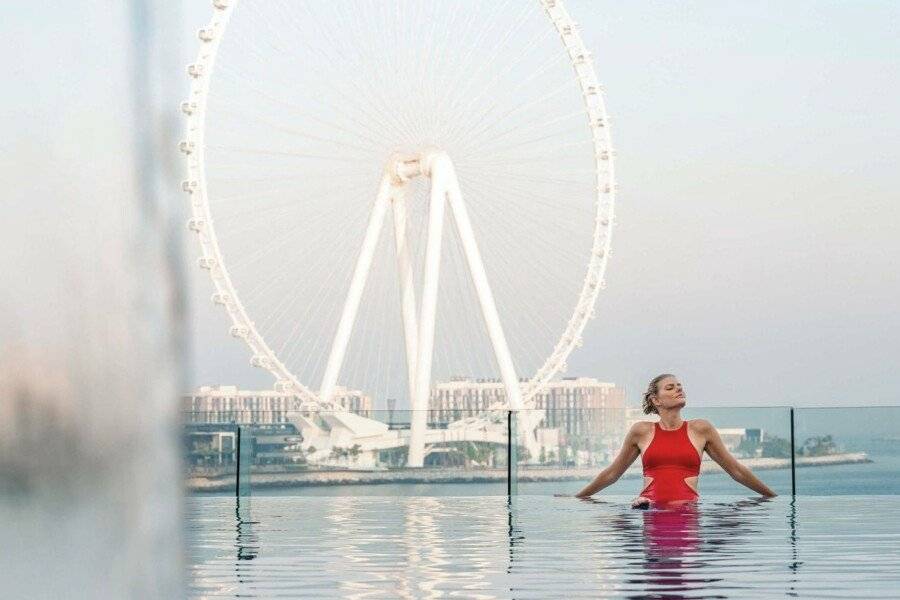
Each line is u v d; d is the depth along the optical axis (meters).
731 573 4.34
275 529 7.20
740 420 11.68
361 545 5.87
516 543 5.86
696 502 8.98
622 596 3.65
